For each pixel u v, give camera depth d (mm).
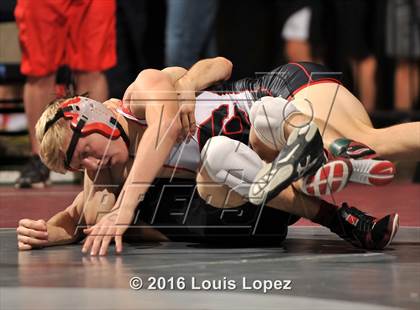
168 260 6105
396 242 6980
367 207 9906
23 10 12133
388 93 16938
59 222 6855
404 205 10086
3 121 14547
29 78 12367
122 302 4754
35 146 12664
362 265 5859
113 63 12781
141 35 14891
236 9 18875
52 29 12203
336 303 4695
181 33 13758
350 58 16812
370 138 6820
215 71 7113
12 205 10086
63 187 12727
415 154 6746
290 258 6164
